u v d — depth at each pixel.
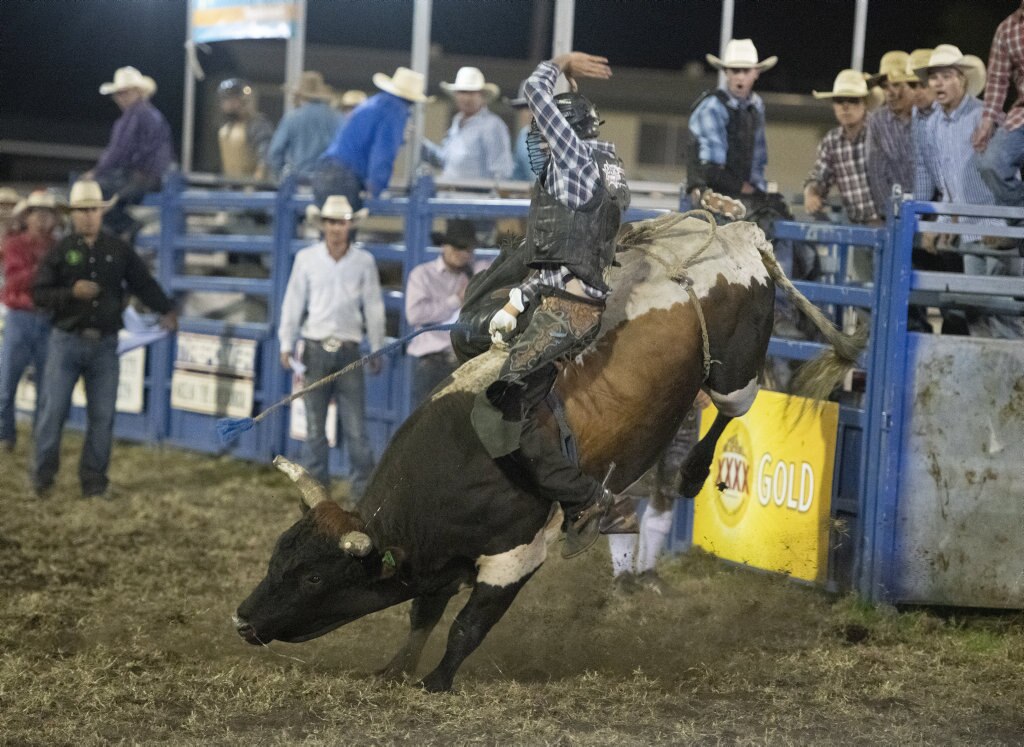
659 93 46.53
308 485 14.76
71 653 16.33
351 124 28.25
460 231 24.41
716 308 16.36
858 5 27.33
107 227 34.06
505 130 30.67
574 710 14.47
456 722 13.84
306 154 33.62
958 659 16.69
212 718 13.91
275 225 30.16
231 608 18.61
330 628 14.93
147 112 33.81
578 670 16.11
